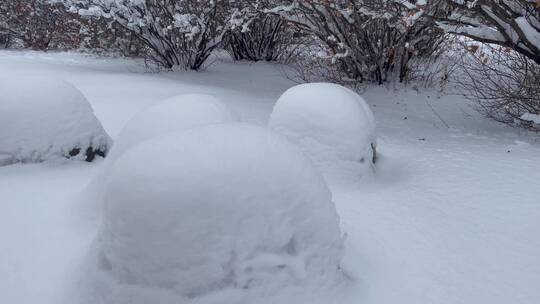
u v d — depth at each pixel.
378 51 7.97
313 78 9.08
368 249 2.91
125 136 3.29
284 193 2.10
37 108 4.12
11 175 3.90
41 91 4.19
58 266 2.65
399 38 7.50
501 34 5.05
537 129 5.32
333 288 2.24
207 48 10.70
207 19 10.10
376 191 3.80
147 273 2.00
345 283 2.38
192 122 3.17
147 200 2.00
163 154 2.10
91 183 3.38
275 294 2.04
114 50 13.40
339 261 2.33
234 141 2.16
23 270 2.63
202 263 1.96
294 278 2.09
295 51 12.57
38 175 3.94
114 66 11.27
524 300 2.45
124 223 2.03
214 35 10.65
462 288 2.54
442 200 3.60
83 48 13.48
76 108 4.30
